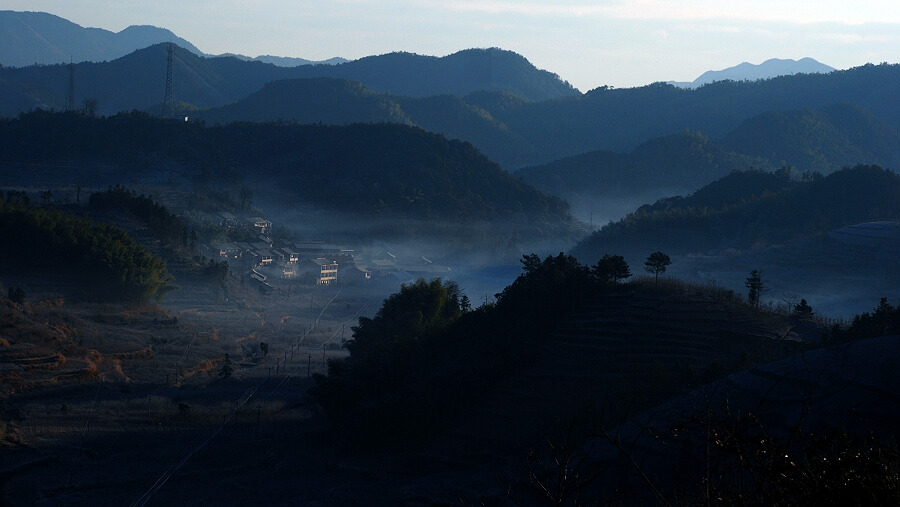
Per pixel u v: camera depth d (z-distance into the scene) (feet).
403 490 116.47
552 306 171.53
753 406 87.15
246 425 171.63
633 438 88.84
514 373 152.05
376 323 218.38
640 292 173.47
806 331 157.99
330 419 167.32
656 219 521.65
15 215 321.93
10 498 125.80
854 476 31.63
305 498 122.83
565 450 40.88
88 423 171.01
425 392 155.63
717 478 37.63
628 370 142.51
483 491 105.91
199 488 131.34
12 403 186.50
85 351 236.02
